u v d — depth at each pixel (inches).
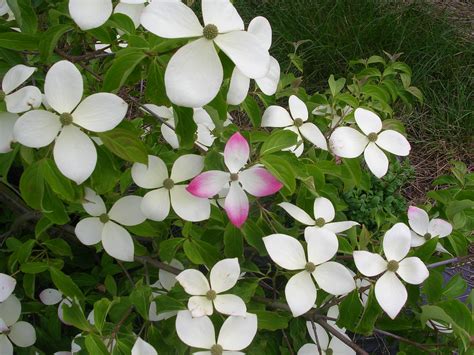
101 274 26.6
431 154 54.6
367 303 21.6
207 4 16.7
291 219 34.0
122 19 20.2
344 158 25.4
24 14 21.0
